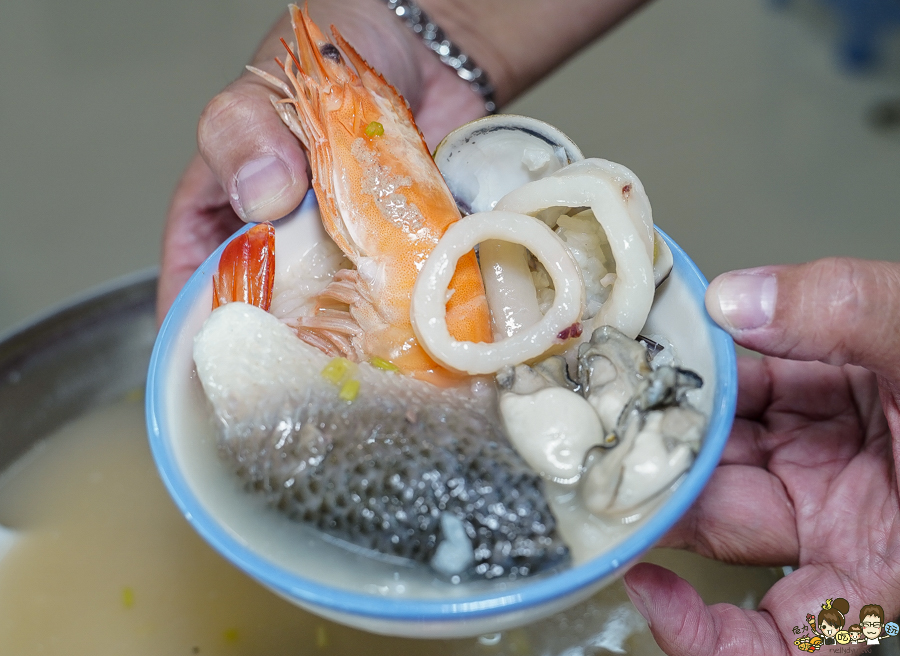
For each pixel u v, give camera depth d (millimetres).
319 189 265
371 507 214
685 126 566
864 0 570
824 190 528
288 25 367
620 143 557
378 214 257
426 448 217
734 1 640
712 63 604
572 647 294
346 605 197
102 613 317
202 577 324
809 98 578
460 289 250
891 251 491
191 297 249
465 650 295
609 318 243
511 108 580
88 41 621
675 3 643
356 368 233
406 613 195
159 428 224
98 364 378
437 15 417
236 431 226
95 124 570
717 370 229
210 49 608
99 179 541
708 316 244
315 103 269
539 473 223
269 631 308
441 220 256
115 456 365
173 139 559
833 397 351
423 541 211
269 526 219
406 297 250
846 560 309
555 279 239
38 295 479
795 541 323
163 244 385
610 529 215
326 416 224
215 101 312
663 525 203
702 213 518
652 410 219
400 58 396
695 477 208
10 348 357
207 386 230
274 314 264
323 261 276
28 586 325
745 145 554
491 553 209
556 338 237
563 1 441
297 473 219
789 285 255
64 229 514
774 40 616
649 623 282
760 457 355
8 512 347
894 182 529
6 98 584
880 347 260
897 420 291
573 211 266
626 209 242
